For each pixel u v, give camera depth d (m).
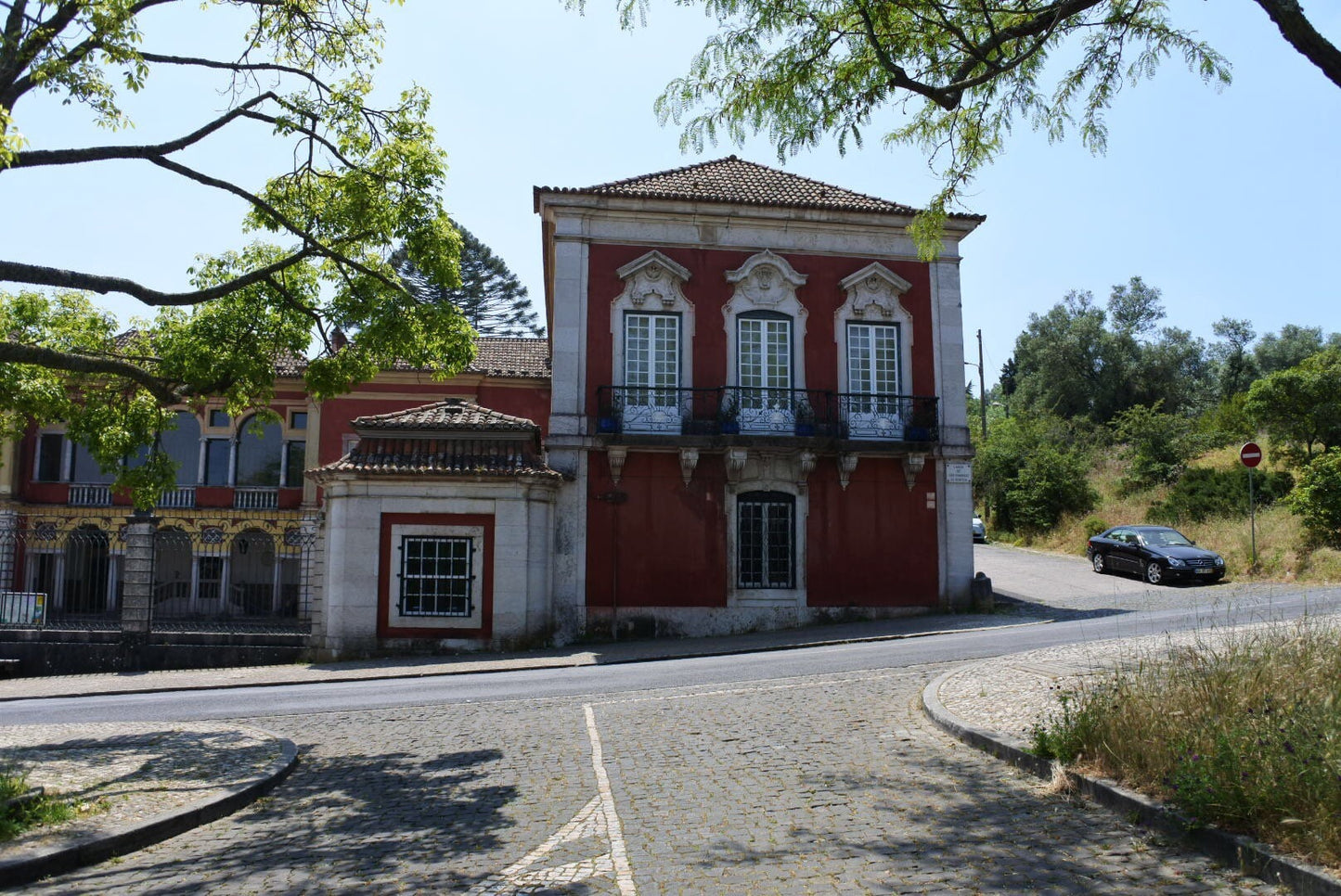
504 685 13.86
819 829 5.80
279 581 27.16
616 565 20.84
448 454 19.95
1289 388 29.27
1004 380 80.81
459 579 19.12
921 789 6.59
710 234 22.17
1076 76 10.46
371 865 5.67
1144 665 8.14
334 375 13.12
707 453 21.31
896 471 21.97
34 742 9.73
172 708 13.05
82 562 26.20
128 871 5.73
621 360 21.59
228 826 6.77
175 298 9.97
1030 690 9.16
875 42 9.31
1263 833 4.79
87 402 12.77
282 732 10.59
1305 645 7.69
